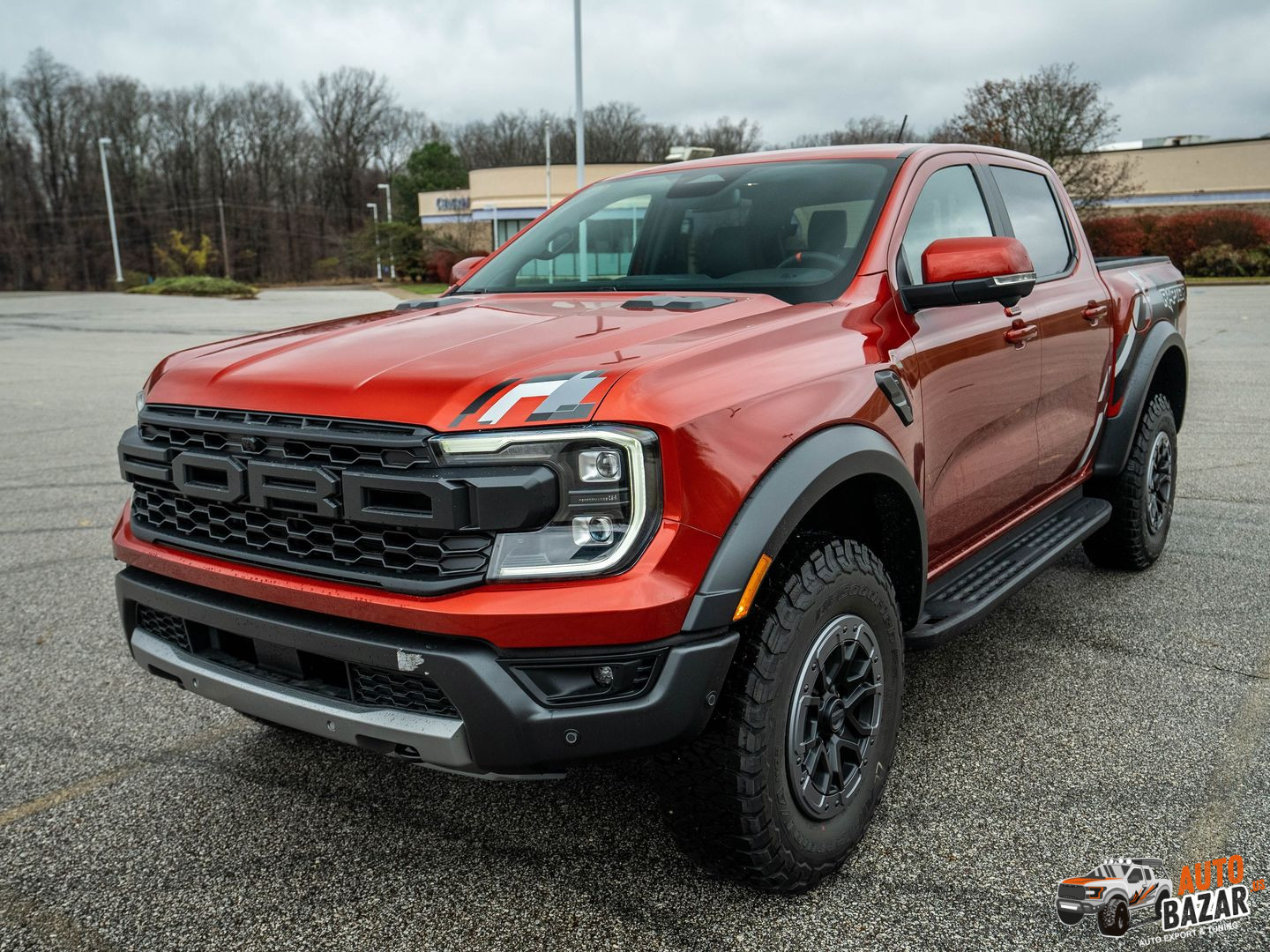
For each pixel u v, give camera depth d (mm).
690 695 1915
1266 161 39438
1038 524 3652
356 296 44969
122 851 2482
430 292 49562
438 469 1878
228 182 84500
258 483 2082
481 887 2305
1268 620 3873
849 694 2318
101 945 2121
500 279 3287
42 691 3457
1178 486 5961
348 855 2449
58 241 80312
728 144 84125
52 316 28516
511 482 1841
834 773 2260
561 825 2566
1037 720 3076
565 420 1863
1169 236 35375
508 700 1851
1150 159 41188
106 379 12531
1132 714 3105
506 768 1903
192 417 2246
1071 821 2518
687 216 3100
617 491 1878
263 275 86000
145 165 82562
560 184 52812
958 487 2873
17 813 2664
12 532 5477
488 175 54188
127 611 2445
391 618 1924
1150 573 4457
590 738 1881
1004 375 3059
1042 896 2221
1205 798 2611
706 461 1945
